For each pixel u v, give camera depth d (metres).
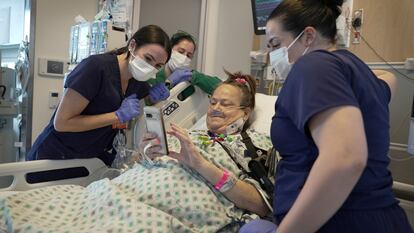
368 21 2.11
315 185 0.68
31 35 2.93
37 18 2.96
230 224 1.32
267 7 2.28
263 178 1.38
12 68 3.38
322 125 0.70
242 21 2.97
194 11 3.31
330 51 0.88
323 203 0.67
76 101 1.67
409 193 1.62
